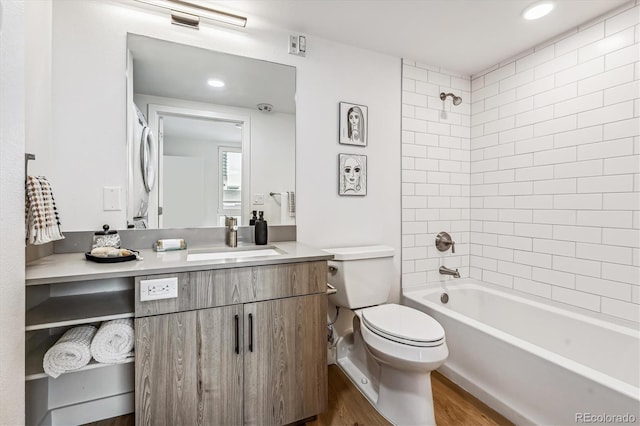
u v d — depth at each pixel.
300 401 1.36
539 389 1.34
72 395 1.40
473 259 2.48
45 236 1.06
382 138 2.16
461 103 2.45
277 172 1.84
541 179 1.99
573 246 1.82
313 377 1.38
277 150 1.84
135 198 1.53
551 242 1.93
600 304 1.69
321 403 1.41
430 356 1.33
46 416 1.32
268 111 1.82
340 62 2.01
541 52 1.98
